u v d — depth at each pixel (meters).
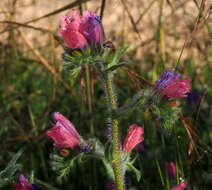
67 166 0.45
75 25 0.43
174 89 0.44
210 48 0.61
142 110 0.44
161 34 0.56
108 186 0.50
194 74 0.60
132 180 0.51
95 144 0.45
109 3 0.97
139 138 0.46
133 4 0.86
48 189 0.52
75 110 0.58
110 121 0.45
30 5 0.91
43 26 0.80
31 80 0.63
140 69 0.62
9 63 0.62
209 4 0.49
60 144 0.45
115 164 0.45
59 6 0.93
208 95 0.58
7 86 0.61
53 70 0.57
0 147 0.56
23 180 0.46
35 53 0.59
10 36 0.61
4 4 0.82
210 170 0.50
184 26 0.71
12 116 0.59
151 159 0.53
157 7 0.81
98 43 0.44
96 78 0.58
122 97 0.59
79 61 0.44
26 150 0.56
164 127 0.44
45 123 0.58
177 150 0.49
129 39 0.75
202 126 0.56
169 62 0.61
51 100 0.58
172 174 0.51
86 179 0.55
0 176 0.45
